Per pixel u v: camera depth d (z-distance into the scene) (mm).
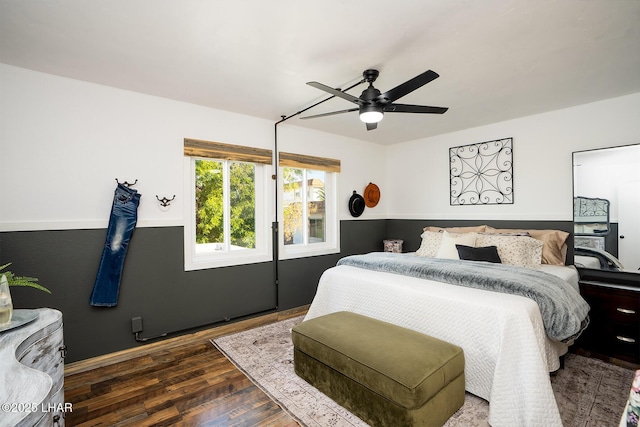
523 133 3668
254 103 3146
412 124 3938
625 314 2633
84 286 2582
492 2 1591
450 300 2143
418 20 1747
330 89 2029
